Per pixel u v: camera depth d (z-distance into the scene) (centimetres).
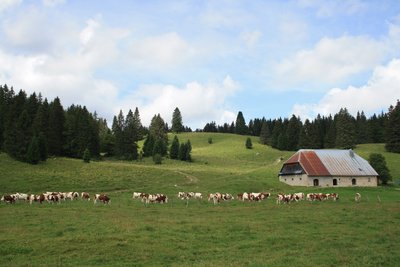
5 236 2997
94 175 9588
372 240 3072
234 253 2656
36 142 10638
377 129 19338
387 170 10431
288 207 5234
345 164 10294
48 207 4888
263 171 11688
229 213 4516
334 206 5400
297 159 10244
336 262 2423
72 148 13075
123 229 3281
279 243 2955
